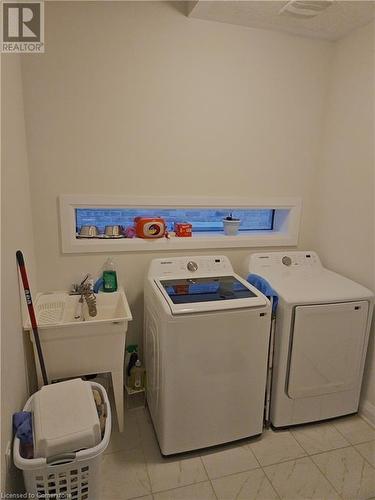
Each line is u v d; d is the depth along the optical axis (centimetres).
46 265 204
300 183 245
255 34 210
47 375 175
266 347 180
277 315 188
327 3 175
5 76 141
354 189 215
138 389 217
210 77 207
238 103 216
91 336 175
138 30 189
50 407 138
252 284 216
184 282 201
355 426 205
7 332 133
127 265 218
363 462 178
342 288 198
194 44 200
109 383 228
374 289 203
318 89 231
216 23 201
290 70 222
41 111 184
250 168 230
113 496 156
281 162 236
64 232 202
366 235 208
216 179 224
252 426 189
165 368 165
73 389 149
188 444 178
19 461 119
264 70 217
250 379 181
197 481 165
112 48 187
